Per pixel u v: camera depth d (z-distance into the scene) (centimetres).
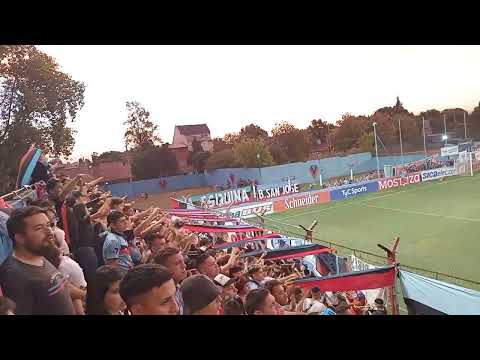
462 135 8144
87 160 5838
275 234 1912
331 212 3916
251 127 8294
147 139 6444
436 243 2606
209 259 679
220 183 6381
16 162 2341
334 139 8825
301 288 978
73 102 2734
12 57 2427
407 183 5100
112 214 653
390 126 7988
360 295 1327
